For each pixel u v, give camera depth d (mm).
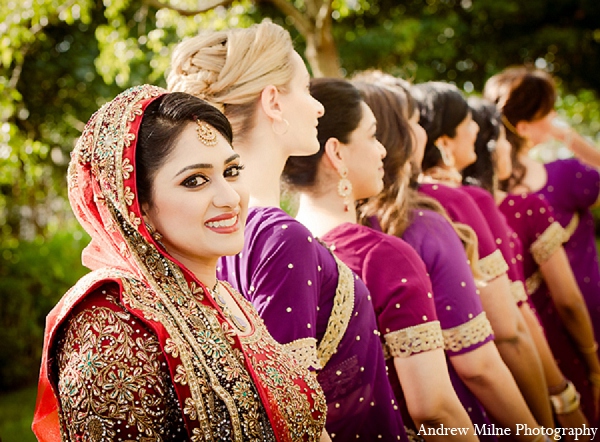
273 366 1632
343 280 2057
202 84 2088
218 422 1436
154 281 1500
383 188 2547
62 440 1456
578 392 3861
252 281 1963
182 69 2152
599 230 13750
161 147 1501
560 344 3852
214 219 1535
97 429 1329
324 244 2125
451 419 2236
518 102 4172
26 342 6992
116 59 6828
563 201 4215
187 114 1525
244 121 2102
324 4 5539
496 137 3605
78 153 1521
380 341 2258
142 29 6746
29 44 6250
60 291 7285
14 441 5383
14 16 5391
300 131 2135
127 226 1501
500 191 3852
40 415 1564
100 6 8133
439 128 3172
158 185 1504
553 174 4250
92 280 1453
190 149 1514
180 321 1467
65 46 9422
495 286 2873
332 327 2021
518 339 2879
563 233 3736
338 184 2369
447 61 12180
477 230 2896
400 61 11508
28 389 6879
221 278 2135
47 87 9430
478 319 2525
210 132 1543
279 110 2109
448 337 2510
